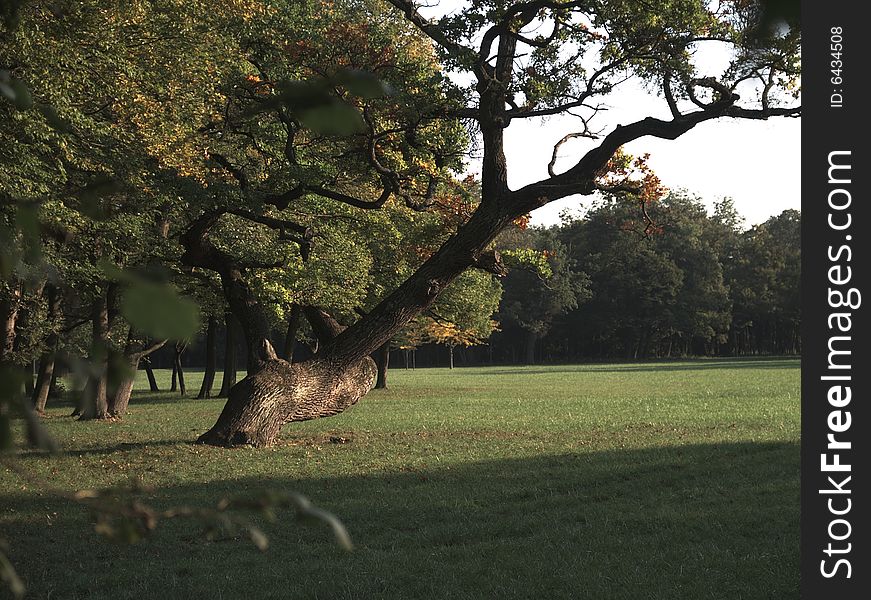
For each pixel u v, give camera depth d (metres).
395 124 18.45
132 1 14.90
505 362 118.12
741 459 16.80
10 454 0.85
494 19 16.73
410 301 19.30
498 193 18.50
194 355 114.31
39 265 0.93
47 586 8.26
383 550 9.79
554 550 9.59
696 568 8.74
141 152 16.22
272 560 9.31
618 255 107.56
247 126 18.98
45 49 12.53
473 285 42.84
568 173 18.42
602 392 44.41
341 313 38.03
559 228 115.56
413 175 20.05
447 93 17.00
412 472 15.84
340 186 22.88
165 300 0.64
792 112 16.58
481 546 9.80
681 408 31.45
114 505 0.97
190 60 16.67
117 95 15.21
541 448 19.55
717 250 118.25
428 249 25.39
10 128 12.48
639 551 9.49
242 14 17.44
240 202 19.09
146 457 17.73
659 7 15.95
